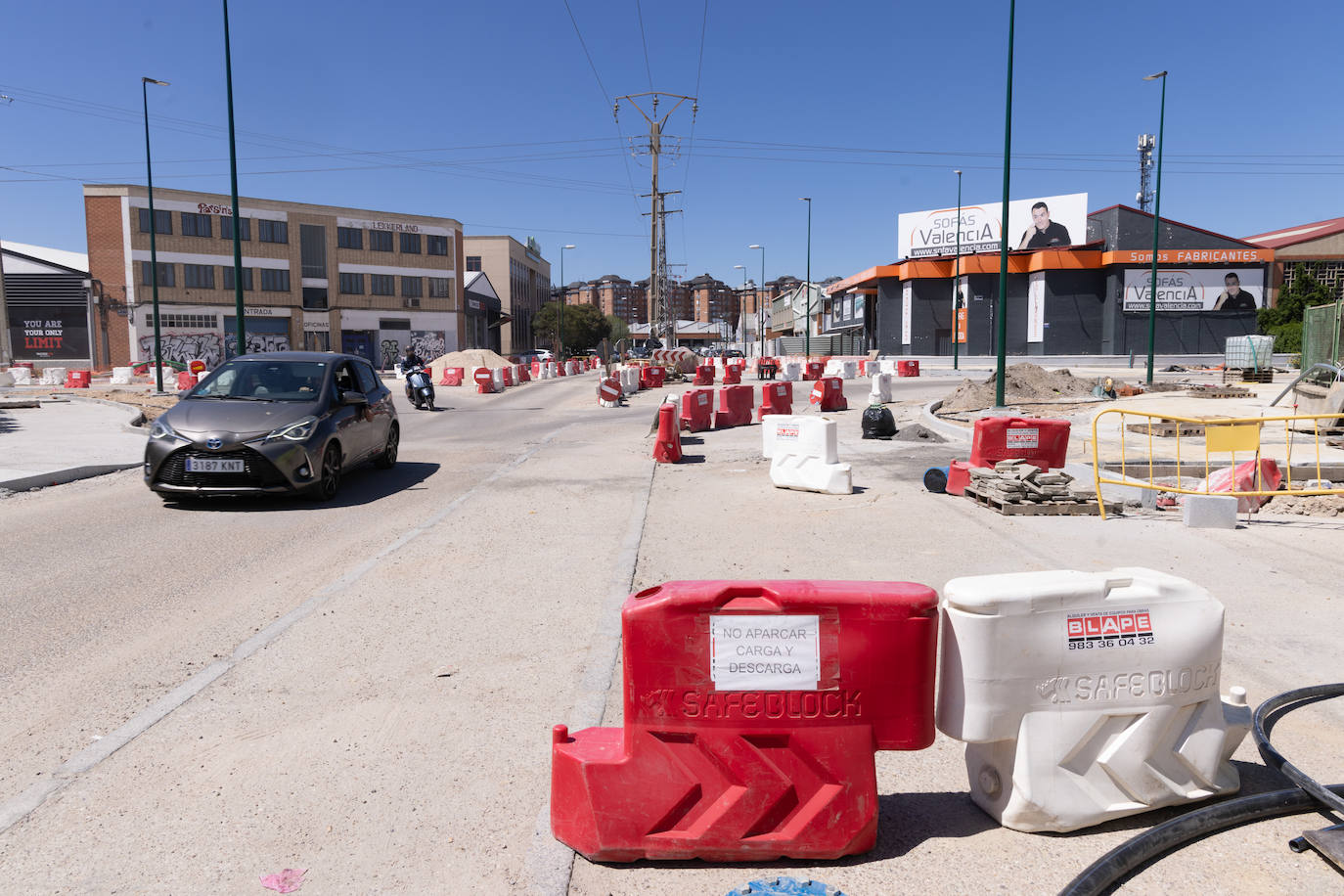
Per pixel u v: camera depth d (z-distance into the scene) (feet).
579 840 9.23
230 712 12.99
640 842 9.05
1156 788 9.77
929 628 9.20
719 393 58.54
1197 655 9.76
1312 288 149.07
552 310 303.68
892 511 28.14
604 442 48.98
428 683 14.10
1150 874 8.78
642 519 26.89
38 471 34.65
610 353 307.78
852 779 9.07
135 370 150.71
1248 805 9.67
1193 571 20.65
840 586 9.25
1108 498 28.48
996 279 148.87
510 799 10.44
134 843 9.53
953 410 67.77
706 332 485.56
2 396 88.58
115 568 21.52
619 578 20.12
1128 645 9.57
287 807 10.29
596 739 9.86
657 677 8.99
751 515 27.53
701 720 9.00
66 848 9.43
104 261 186.60
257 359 34.83
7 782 10.93
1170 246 140.56
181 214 192.95
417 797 10.51
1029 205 149.69
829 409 71.46
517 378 120.88
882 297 163.12
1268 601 18.25
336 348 216.95
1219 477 29.04
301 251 210.38
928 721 9.28
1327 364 50.31
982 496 29.14
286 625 16.96
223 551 23.48
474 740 12.02
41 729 12.47
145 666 14.92
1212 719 10.02
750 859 9.11
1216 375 111.55
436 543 24.04
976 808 10.21
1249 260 139.74
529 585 19.70
